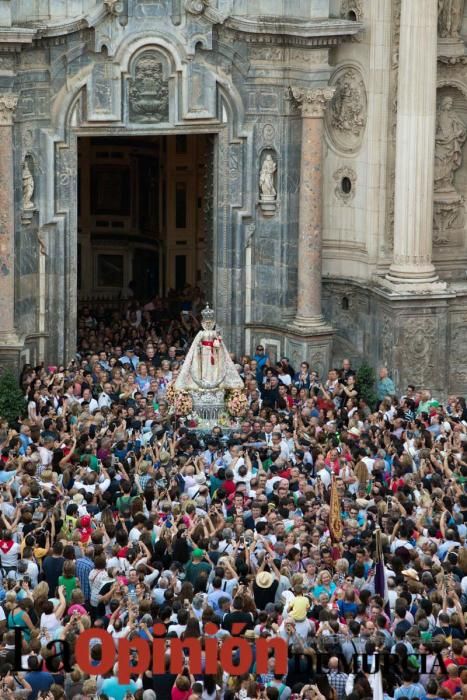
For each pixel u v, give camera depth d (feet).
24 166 336.90
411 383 343.67
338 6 348.18
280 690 189.16
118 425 285.64
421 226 340.80
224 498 253.03
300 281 350.64
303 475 258.37
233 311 358.43
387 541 229.25
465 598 217.77
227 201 353.72
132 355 335.47
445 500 246.47
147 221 419.13
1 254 331.36
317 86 342.85
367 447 278.87
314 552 224.53
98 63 339.77
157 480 257.96
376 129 346.74
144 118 345.31
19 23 330.75
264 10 343.26
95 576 219.82
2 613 209.97
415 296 339.16
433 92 338.13
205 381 307.99
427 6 333.83
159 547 230.89
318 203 348.18
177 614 205.26
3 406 317.22
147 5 339.98
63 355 348.38
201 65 344.90
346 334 358.23
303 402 314.76
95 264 422.41
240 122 349.61
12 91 328.29
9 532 230.89
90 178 421.18
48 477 253.85
